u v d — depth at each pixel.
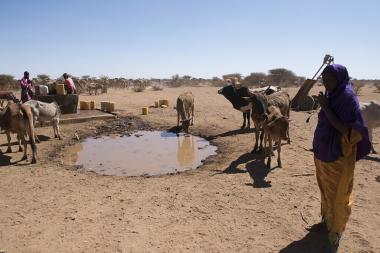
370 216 6.82
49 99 17.48
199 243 5.99
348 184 5.11
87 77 70.12
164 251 5.77
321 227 6.24
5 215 7.20
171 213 7.17
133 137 15.04
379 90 41.12
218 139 13.93
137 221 6.83
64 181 9.27
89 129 15.96
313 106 20.64
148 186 8.80
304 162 10.33
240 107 14.79
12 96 21.97
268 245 5.88
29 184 9.02
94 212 7.27
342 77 4.95
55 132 14.38
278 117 9.47
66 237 6.27
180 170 10.37
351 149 5.05
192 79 85.94
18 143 12.99
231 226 6.57
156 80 87.31
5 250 5.88
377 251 5.64
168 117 18.66
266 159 10.71
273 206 7.38
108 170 10.45
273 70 67.00
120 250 5.82
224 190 8.36
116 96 33.22
